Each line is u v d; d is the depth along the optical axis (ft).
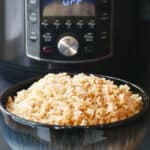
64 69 2.86
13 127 2.04
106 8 2.84
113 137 1.98
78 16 2.80
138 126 2.05
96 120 2.01
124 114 2.08
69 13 2.79
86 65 2.87
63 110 2.04
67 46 2.81
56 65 2.86
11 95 2.37
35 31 2.83
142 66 3.27
